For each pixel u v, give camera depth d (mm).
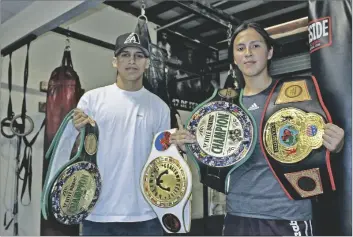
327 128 1312
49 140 1813
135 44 1617
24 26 1928
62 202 1481
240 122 1479
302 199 1372
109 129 1607
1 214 1874
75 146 1552
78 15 1816
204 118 1521
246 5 1697
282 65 1607
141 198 1582
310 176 1345
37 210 1838
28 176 1879
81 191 1523
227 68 1721
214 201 1674
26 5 1946
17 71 1915
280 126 1412
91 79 1777
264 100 1488
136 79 1646
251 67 1505
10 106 1906
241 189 1481
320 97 1368
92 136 1560
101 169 1590
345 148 1307
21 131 1902
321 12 1384
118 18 1799
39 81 1875
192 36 1789
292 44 1595
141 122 1613
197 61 1770
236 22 1723
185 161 1468
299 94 1410
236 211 1479
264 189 1443
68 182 1492
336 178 1325
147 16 1795
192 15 1758
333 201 1338
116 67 1667
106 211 1570
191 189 1444
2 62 1949
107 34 1796
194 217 1654
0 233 1851
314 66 1403
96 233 1564
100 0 1670
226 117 1501
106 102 1637
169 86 1750
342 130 1302
